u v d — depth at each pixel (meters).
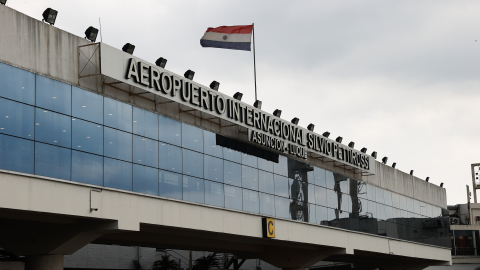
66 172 27.83
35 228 30.23
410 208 64.31
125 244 42.56
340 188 51.72
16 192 24.95
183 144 35.47
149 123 33.22
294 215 44.78
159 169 33.34
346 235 51.00
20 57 26.53
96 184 29.28
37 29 27.48
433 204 70.25
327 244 48.03
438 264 70.88
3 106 25.50
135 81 31.02
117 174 30.58
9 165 25.36
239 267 71.00
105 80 30.70
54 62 28.09
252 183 41.00
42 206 25.97
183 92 34.00
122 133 31.30
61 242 29.58
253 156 41.59
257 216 40.69
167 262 63.97
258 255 51.34
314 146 46.50
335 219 50.06
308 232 45.97
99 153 29.73
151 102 33.62
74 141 28.50
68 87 28.61
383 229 57.69
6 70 25.83
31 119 26.61
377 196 57.78
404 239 61.47
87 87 29.67
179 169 34.81
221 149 38.56
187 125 36.03
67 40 28.91
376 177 58.25
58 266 30.05
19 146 25.89
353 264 70.81
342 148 50.56
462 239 94.56
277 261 50.53
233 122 37.91
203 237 38.94
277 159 44.12
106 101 30.66
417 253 63.47
